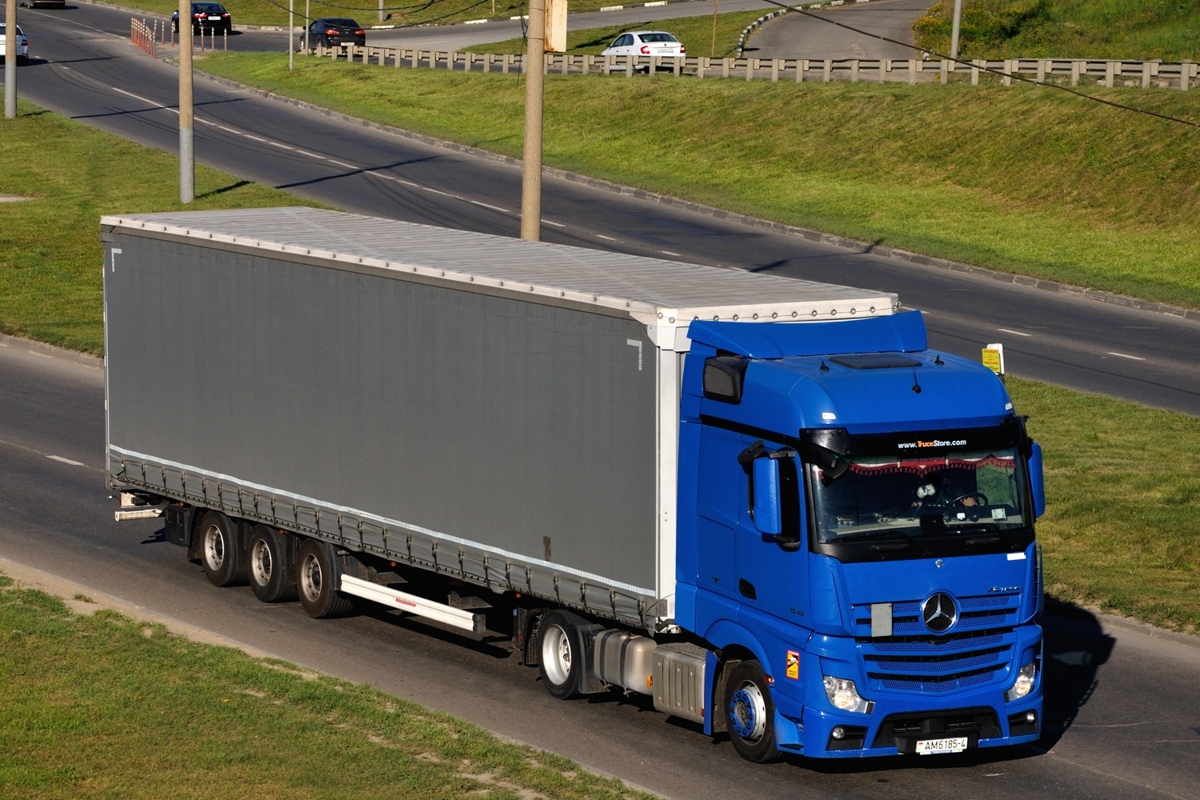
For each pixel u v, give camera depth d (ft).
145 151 469.16
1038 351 269.03
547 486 119.03
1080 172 404.36
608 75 570.87
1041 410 223.71
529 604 126.82
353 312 135.54
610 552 114.52
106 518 181.98
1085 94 443.32
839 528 101.45
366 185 428.56
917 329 113.60
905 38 645.92
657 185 439.22
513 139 510.99
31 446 216.74
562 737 114.01
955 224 386.93
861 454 101.60
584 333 114.83
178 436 157.28
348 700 114.62
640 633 118.11
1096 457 197.06
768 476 99.81
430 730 108.27
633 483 112.06
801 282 125.70
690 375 109.19
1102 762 111.45
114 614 138.51
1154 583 155.43
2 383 258.16
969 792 104.68
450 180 443.32
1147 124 414.00
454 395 126.41
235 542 153.58
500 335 121.90
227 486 151.53
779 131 480.64
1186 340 282.77
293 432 143.43
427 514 130.31
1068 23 620.08
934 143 444.96
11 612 136.36
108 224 163.22
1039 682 107.65
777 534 101.81
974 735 105.09
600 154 486.38
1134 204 382.63
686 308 109.50
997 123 443.73
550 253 141.28
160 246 156.56
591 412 114.83
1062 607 151.12
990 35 616.39
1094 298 320.09
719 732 113.19
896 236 374.22
